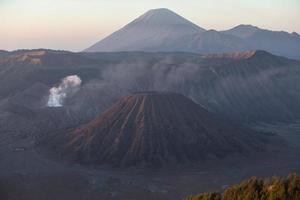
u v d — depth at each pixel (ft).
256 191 111.34
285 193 107.65
